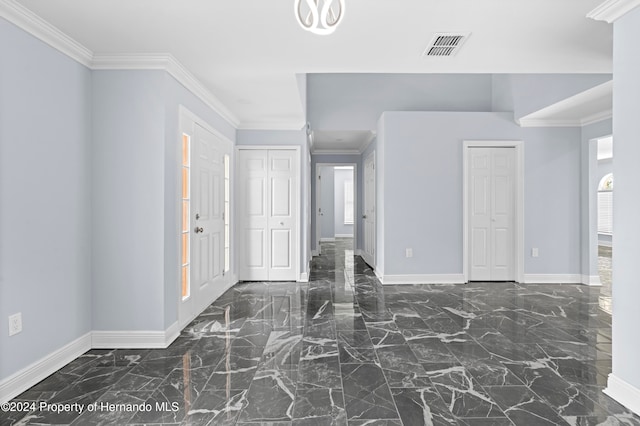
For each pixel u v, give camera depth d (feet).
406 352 9.52
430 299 15.10
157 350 9.71
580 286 17.58
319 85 21.93
